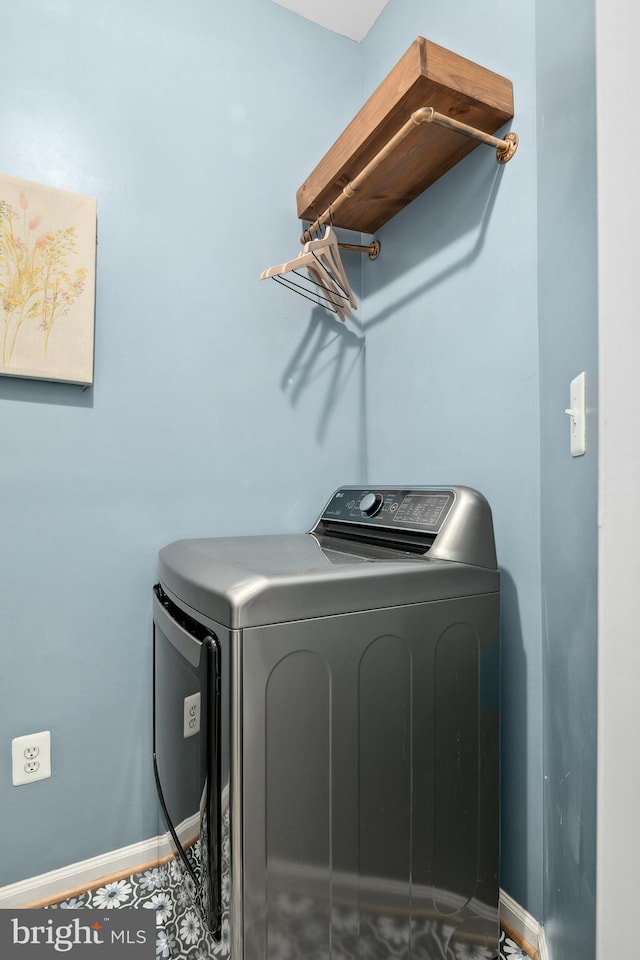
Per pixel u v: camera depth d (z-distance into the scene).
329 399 1.79
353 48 1.87
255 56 1.66
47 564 1.34
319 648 0.85
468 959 1.05
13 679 1.29
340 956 0.87
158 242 1.49
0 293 1.24
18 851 1.29
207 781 0.82
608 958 0.64
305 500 1.73
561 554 0.94
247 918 0.78
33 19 1.32
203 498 1.55
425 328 1.54
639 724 0.62
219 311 1.58
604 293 0.64
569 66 0.86
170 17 1.51
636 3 0.60
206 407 1.56
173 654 1.05
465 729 1.04
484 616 1.06
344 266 1.85
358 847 0.89
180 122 1.53
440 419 1.48
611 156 0.63
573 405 0.84
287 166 1.71
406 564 0.97
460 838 1.04
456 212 1.42
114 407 1.42
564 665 0.92
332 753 0.86
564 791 0.92
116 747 1.41
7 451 1.29
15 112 1.30
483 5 1.29
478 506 1.10
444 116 1.12
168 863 1.18
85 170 1.38
